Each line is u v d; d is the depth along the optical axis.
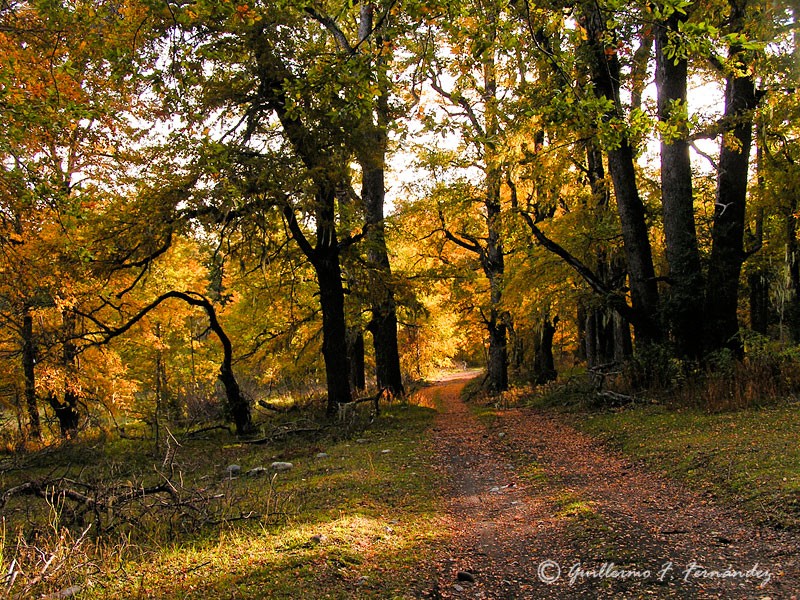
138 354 24.45
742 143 13.05
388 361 21.08
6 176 7.15
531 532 5.66
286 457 11.05
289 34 13.59
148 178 13.28
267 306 21.31
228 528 5.86
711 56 5.25
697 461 7.33
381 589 4.28
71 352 16.28
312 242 17.44
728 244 13.13
